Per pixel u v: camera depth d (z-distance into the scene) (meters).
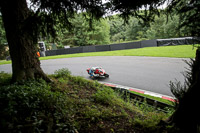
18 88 3.13
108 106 4.09
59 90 4.48
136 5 2.93
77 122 2.69
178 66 9.77
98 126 2.77
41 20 2.55
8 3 3.58
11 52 4.07
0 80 4.41
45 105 2.81
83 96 4.61
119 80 8.03
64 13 3.08
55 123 2.31
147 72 9.18
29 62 4.38
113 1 3.09
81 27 32.31
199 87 1.97
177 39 20.03
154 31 36.59
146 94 5.87
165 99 5.28
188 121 2.12
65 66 12.66
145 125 2.81
